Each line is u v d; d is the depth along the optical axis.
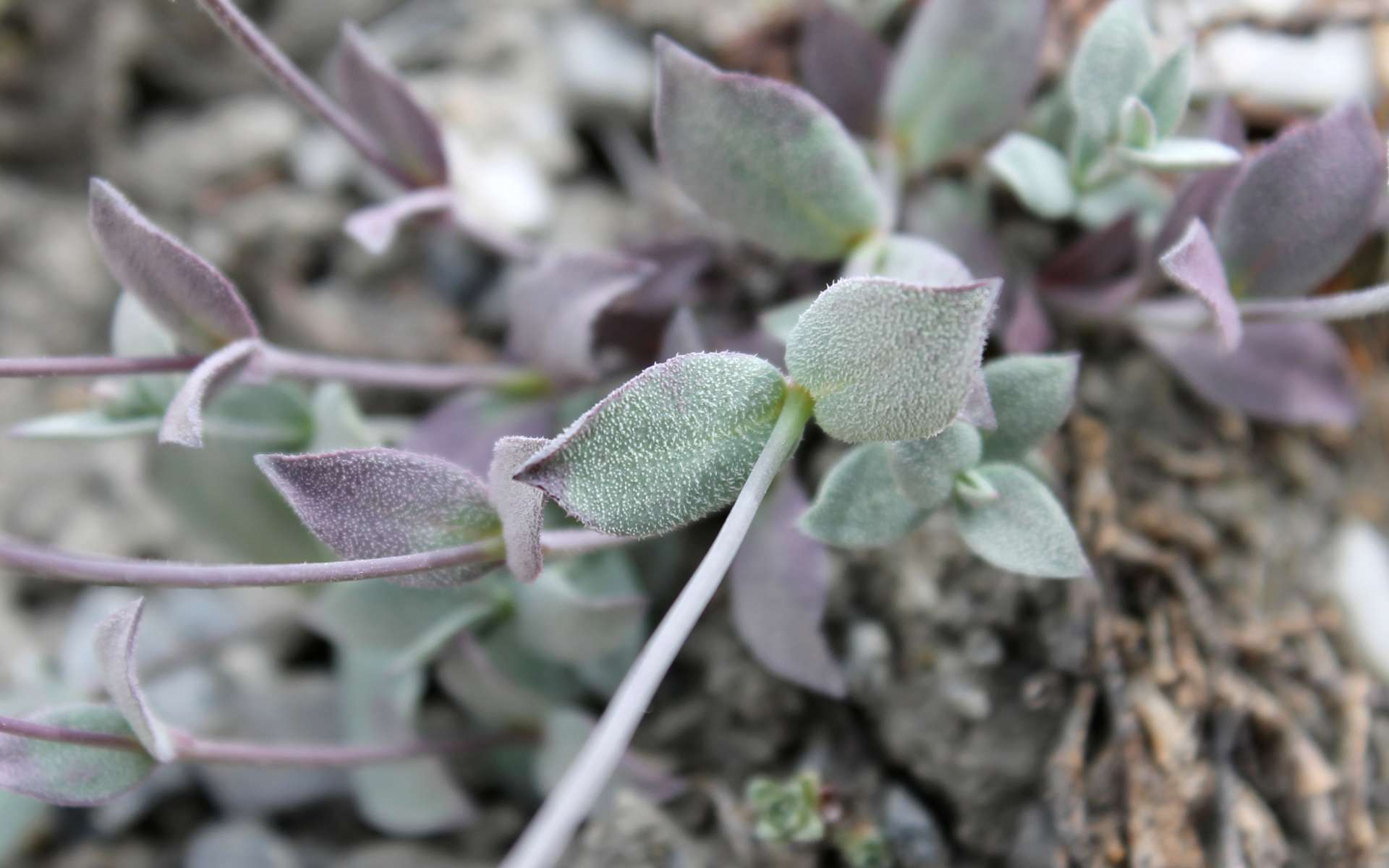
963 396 0.15
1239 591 0.19
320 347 0.22
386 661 0.19
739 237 0.21
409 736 0.19
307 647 0.22
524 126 0.23
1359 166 0.17
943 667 0.19
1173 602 0.19
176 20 0.24
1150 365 0.20
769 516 0.18
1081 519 0.19
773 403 0.16
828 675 0.18
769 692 0.19
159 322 0.17
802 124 0.17
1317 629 0.19
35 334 0.23
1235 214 0.17
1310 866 0.18
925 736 0.19
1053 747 0.18
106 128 0.24
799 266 0.21
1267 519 0.20
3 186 0.24
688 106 0.17
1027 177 0.19
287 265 0.23
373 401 0.22
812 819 0.18
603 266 0.18
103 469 0.23
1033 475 0.17
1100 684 0.19
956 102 0.19
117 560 0.16
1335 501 0.20
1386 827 0.19
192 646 0.21
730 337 0.20
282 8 0.24
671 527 0.15
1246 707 0.19
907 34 0.21
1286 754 0.19
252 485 0.19
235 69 0.24
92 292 0.23
